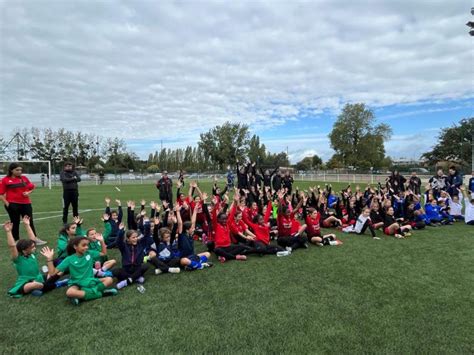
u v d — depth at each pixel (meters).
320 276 5.43
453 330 3.62
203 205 8.45
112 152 60.81
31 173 39.47
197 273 5.69
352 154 58.78
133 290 4.91
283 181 15.44
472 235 8.72
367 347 3.29
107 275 5.36
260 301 4.43
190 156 85.19
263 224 7.36
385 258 6.50
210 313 4.08
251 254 6.95
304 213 8.48
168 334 3.58
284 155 70.25
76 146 57.19
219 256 6.48
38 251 7.21
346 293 4.68
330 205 12.59
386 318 3.90
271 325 3.76
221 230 6.88
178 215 6.16
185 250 6.05
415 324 3.75
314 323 3.79
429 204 10.66
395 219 9.33
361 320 3.86
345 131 58.47
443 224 10.40
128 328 3.72
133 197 19.95
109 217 7.88
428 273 5.52
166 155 87.44
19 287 4.70
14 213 7.42
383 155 59.91
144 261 6.23
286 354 3.17
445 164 45.66
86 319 3.95
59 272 5.00
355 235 8.87
